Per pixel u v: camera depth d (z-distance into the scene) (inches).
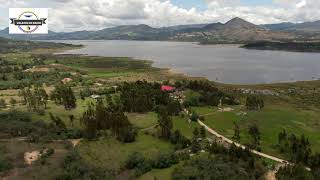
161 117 6471.5
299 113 7829.7
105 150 5408.5
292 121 7175.2
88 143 5664.4
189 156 5162.4
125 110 7578.7
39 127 6215.6
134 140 5851.4
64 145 5462.6
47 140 5639.8
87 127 6013.8
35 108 7465.6
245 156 5113.2
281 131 6515.8
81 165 4702.3
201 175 4507.9
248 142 5856.3
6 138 5703.7
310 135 6382.9
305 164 5093.5
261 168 4886.8
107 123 6284.5
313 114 7800.2
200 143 5753.0
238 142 5895.7
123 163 4980.3
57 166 4665.4
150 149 5497.1
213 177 4471.0
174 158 5093.5
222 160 4970.5
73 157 4931.1
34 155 4992.6
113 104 7598.4
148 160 5019.7
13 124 6220.5
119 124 6008.9
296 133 6446.9
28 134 5861.2
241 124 6894.7
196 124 6870.1
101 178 4466.0
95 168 4717.0
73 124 6569.9
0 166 4549.7
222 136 6220.5
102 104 7386.8
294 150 5393.7
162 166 4948.3
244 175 4601.4
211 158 5027.1
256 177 4672.7
